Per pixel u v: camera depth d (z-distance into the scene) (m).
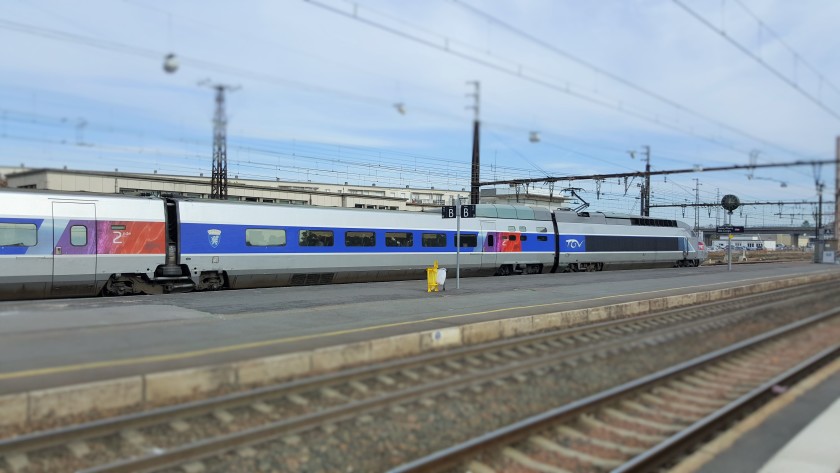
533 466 5.84
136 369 8.16
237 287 20.84
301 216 22.14
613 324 15.04
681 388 9.00
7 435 6.30
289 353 9.32
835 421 6.66
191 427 6.78
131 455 5.98
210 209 19.80
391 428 6.94
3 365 8.25
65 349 9.38
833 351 10.88
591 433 6.91
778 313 18.88
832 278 35.75
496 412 7.70
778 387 8.37
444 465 5.61
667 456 5.82
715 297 22.33
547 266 32.25
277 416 7.32
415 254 25.72
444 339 11.98
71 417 6.95
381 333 11.50
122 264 17.91
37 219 16.50
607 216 36.66
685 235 42.78
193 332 11.17
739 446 6.13
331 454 6.13
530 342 12.48
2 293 16.14
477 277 28.84
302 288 21.08
